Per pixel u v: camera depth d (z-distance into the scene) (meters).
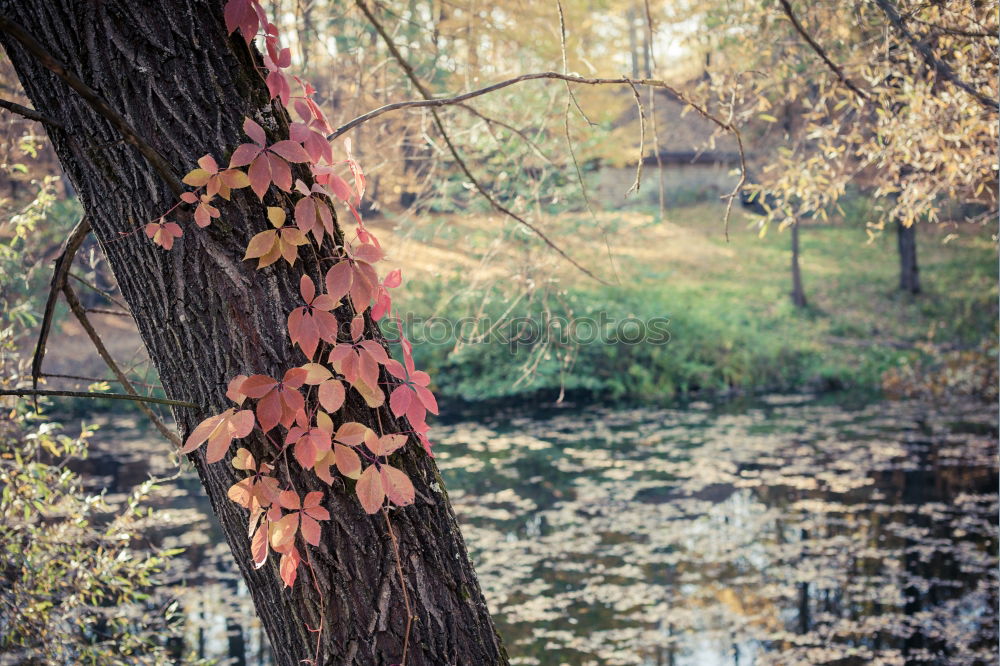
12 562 2.96
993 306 18.45
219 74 1.33
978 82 3.32
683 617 6.21
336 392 1.31
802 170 4.07
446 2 3.60
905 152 3.74
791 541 7.75
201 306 1.32
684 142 22.94
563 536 8.01
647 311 15.09
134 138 1.20
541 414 13.52
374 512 1.31
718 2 4.18
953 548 7.45
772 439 11.68
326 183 1.41
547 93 4.70
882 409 13.65
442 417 13.27
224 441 1.27
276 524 1.33
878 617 6.13
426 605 1.39
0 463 3.03
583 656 5.65
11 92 2.99
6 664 2.91
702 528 8.16
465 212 5.29
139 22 1.29
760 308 18.08
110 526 3.21
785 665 5.46
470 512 8.78
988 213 4.33
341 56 3.86
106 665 3.05
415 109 3.75
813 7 3.68
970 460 10.38
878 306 18.86
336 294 1.33
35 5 1.29
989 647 5.62
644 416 13.28
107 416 12.66
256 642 5.74
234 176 1.29
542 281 3.94
